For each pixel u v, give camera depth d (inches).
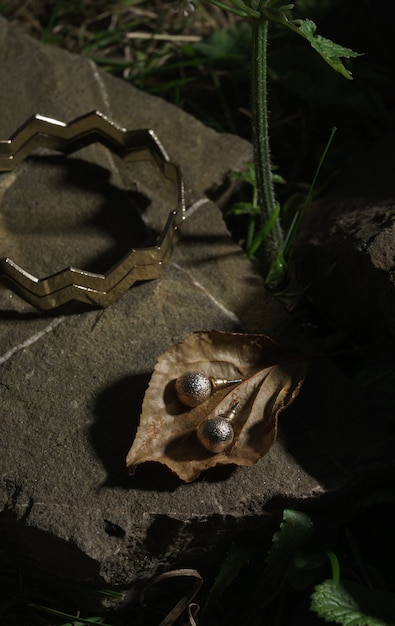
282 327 19.2
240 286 19.6
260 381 18.0
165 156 19.9
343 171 21.9
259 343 18.2
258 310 19.3
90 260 19.7
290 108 23.9
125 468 17.6
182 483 17.5
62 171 20.7
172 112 22.1
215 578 18.4
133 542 17.3
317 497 17.7
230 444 17.5
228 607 18.4
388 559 18.6
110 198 20.4
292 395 17.8
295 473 17.7
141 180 20.9
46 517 17.2
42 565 18.1
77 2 25.7
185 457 17.4
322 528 18.3
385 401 18.6
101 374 18.4
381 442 18.1
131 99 22.1
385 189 20.1
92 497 17.4
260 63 18.8
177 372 18.0
